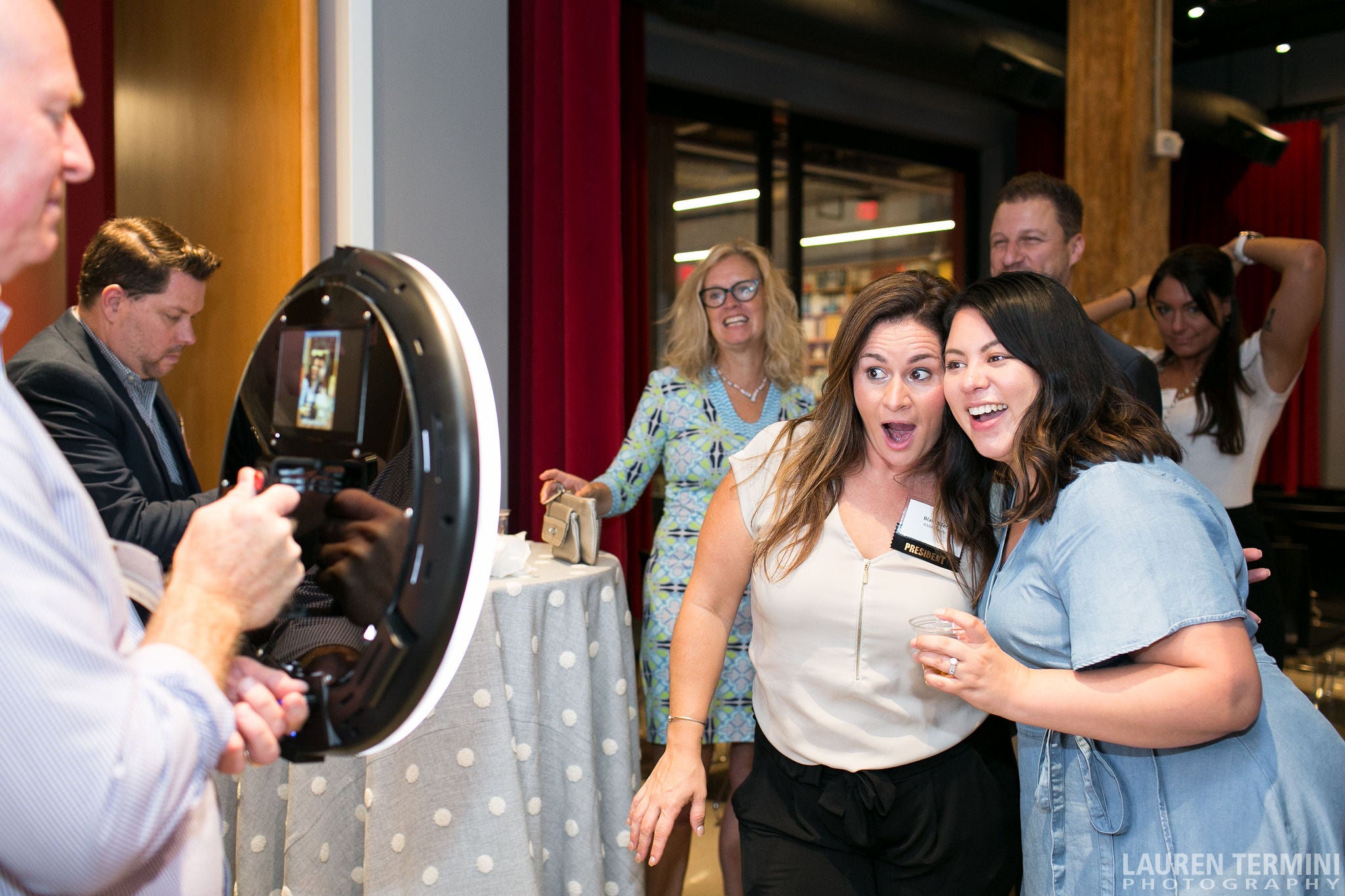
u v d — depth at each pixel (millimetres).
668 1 4391
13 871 640
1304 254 2344
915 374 1377
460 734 1738
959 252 7648
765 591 1471
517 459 3367
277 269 2926
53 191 691
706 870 2570
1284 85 8031
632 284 4949
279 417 893
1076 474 1182
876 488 1468
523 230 3299
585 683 1919
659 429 2422
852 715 1409
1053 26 7211
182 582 732
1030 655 1221
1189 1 6652
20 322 3734
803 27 4742
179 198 3492
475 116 2924
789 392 2482
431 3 2811
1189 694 1029
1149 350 2852
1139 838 1132
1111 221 4082
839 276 6891
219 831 825
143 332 1905
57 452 681
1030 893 1232
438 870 1723
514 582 1825
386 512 777
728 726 2201
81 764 600
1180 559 1072
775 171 6473
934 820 1375
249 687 774
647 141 5398
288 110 2844
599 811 2016
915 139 7219
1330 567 4102
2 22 648
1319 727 1153
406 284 803
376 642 758
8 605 588
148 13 3637
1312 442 8234
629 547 4883
